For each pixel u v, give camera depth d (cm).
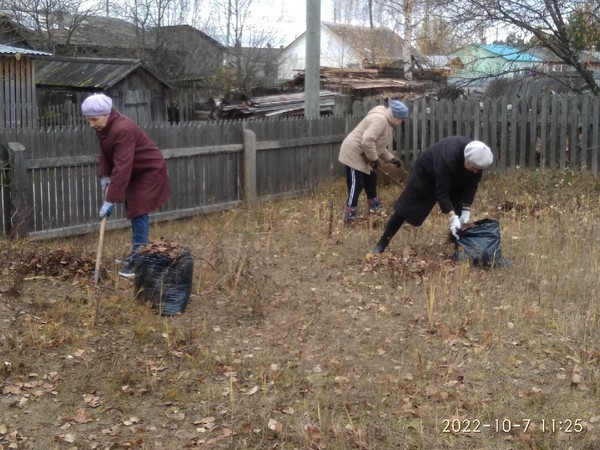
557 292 683
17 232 858
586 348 559
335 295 696
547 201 1126
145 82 2362
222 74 2905
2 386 495
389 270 755
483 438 442
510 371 531
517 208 1081
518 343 578
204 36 3058
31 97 1988
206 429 452
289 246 892
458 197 795
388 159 1021
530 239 870
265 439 440
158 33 2956
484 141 1389
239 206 1162
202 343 576
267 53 3294
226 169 1158
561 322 610
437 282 713
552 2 1552
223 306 663
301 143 1283
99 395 493
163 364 538
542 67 1806
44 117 2167
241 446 433
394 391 498
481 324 616
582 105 1315
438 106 1421
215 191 1141
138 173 714
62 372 521
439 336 595
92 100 676
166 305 633
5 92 1923
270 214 1084
